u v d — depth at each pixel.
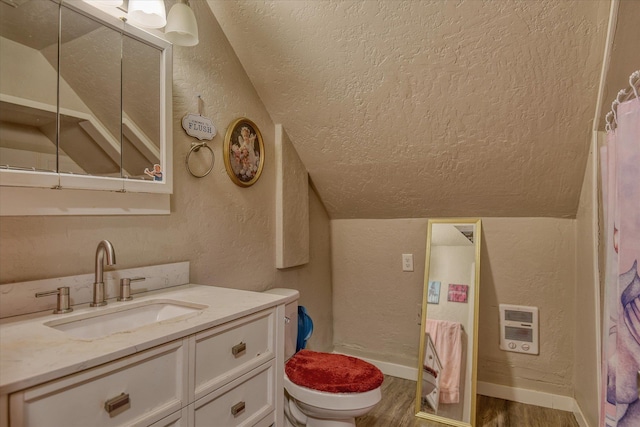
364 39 1.73
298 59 1.90
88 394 0.76
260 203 2.11
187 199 1.64
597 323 1.61
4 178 1.04
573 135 1.79
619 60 1.38
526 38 1.53
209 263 1.75
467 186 2.24
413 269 2.64
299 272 2.51
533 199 2.18
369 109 2.02
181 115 1.62
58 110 1.17
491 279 2.40
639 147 0.88
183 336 0.95
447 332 2.31
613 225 1.07
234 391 1.11
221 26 1.86
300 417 1.71
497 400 2.35
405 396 2.42
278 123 2.24
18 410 0.65
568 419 2.11
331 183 2.58
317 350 2.72
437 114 1.92
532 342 2.29
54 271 1.17
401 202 2.53
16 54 1.09
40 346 0.82
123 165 1.33
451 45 1.64
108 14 1.30
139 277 1.39
